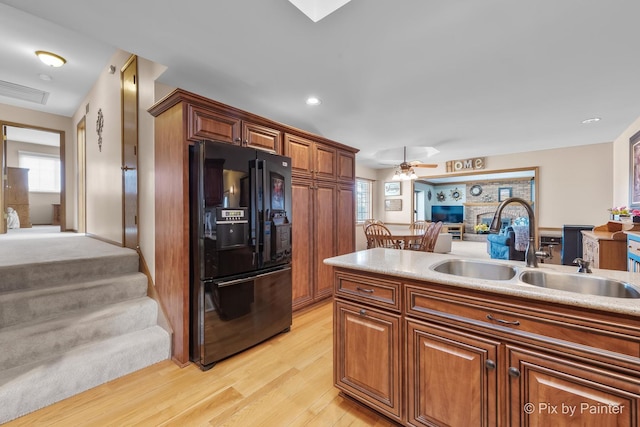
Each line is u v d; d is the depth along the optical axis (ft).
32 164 24.29
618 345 3.09
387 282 4.96
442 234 22.41
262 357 7.37
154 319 7.86
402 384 4.73
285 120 11.90
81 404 5.55
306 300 10.30
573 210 16.75
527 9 5.24
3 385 5.22
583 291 4.49
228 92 8.98
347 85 8.50
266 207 8.02
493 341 3.87
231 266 7.24
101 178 12.66
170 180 7.27
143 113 8.71
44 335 6.13
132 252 9.23
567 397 3.34
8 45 9.52
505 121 12.00
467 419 4.06
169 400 5.68
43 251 9.41
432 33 5.96
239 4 5.06
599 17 5.46
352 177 12.68
